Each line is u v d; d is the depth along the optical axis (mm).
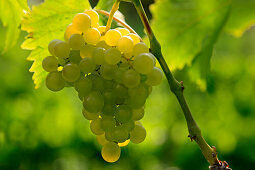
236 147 1562
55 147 1552
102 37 784
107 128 778
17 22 943
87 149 1591
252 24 1151
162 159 1722
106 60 755
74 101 1679
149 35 782
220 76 1713
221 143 1590
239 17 1135
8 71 1654
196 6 1061
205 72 1098
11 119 1527
